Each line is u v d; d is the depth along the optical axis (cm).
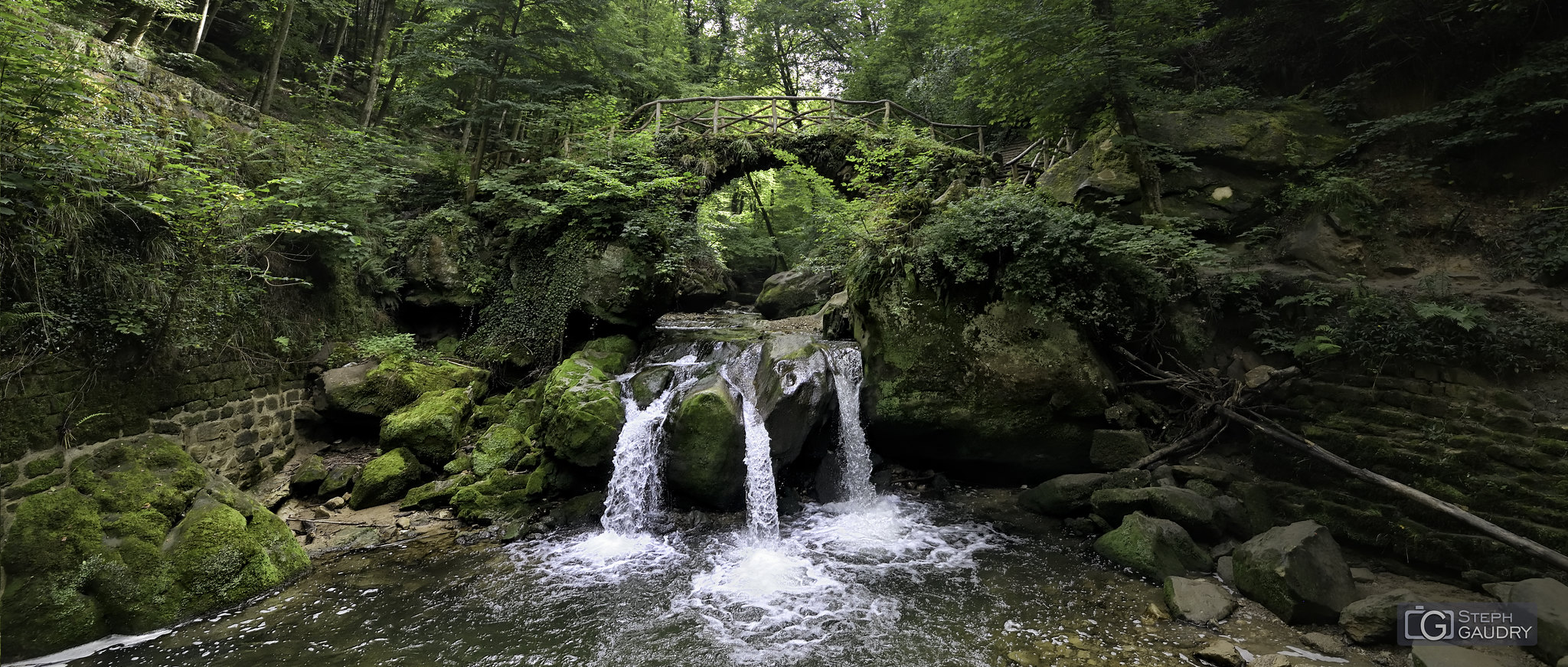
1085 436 723
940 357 759
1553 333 525
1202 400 679
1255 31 1017
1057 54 850
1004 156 1366
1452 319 553
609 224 962
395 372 816
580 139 1134
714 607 511
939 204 873
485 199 1099
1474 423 520
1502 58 763
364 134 939
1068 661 421
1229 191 848
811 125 1283
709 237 1471
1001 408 735
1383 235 731
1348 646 426
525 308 960
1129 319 723
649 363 941
